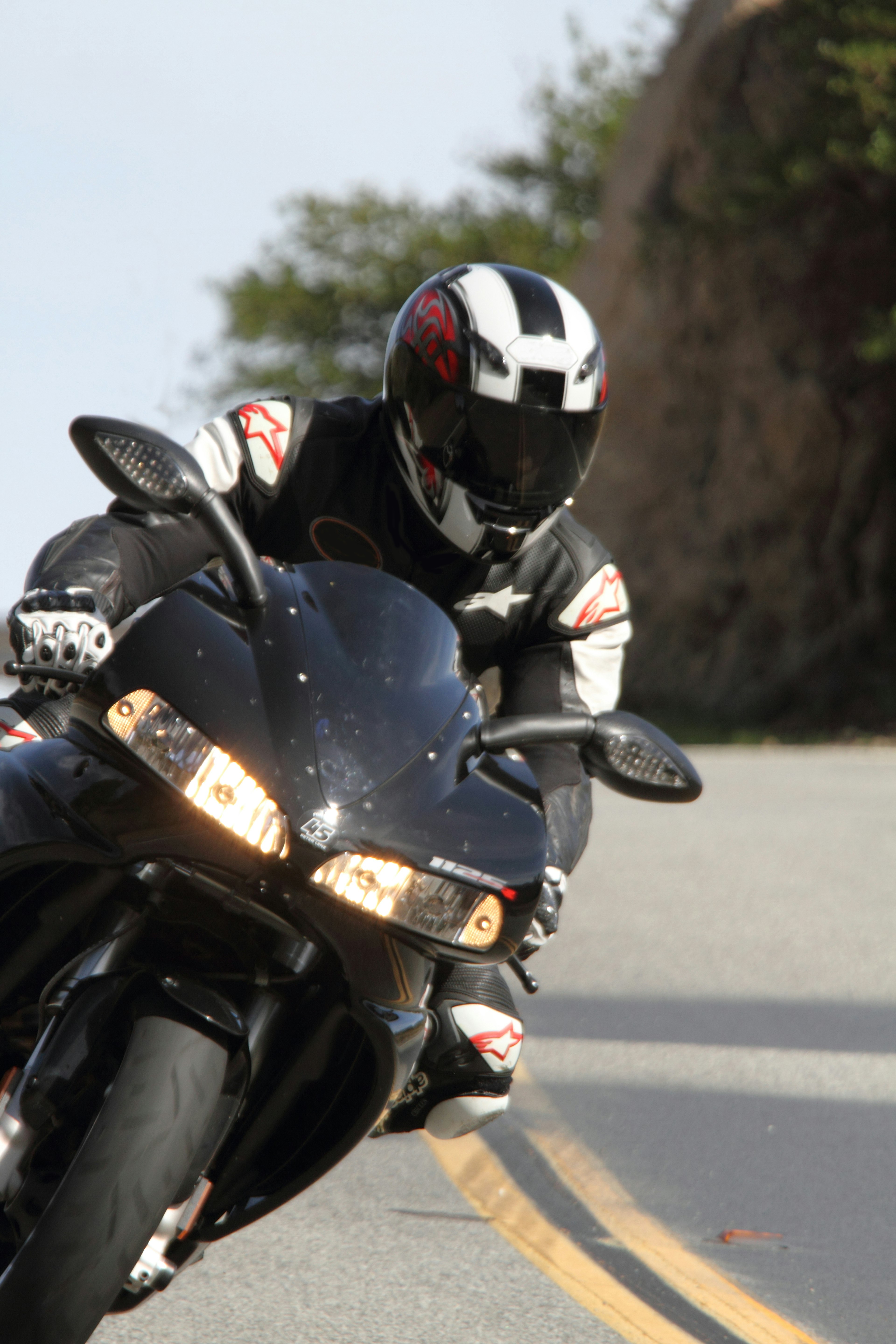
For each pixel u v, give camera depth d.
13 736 11.16
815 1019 22.75
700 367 113.50
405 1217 14.69
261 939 9.30
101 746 9.38
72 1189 8.36
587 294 126.81
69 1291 8.16
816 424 103.25
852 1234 14.35
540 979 25.36
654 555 116.12
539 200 184.00
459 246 185.25
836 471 103.12
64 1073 8.82
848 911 31.53
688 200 108.25
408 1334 11.80
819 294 103.12
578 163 180.25
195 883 9.02
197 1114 8.62
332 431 12.62
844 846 41.03
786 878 35.78
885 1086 19.28
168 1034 8.77
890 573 100.25
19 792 9.59
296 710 9.31
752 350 107.88
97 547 10.18
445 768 9.77
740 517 109.69
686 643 113.00
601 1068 20.06
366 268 187.50
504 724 10.36
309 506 12.53
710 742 94.19
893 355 87.75
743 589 109.56
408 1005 9.64
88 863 9.20
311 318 185.38
